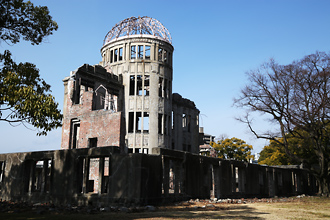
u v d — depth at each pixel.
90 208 13.89
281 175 31.75
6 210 13.40
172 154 18.05
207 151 57.16
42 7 14.37
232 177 23.86
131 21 40.97
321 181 31.20
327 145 36.66
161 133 38.47
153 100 38.31
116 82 37.59
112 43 40.53
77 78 32.41
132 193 15.15
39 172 36.00
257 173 27.55
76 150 17.06
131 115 39.31
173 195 17.73
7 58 15.02
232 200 20.20
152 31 40.31
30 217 10.99
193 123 47.81
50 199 17.19
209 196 20.86
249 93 31.61
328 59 28.91
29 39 14.64
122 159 15.76
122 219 10.37
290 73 29.98
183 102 46.25
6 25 13.76
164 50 40.81
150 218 10.65
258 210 14.16
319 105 29.05
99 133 28.02
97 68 35.47
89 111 29.38
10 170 19.62
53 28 14.98
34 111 13.48
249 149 67.50
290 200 23.23
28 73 15.30
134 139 36.97
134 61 38.94
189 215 11.67
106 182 25.80
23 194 18.47
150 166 16.05
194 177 19.67
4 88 13.49
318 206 17.17
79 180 16.83
